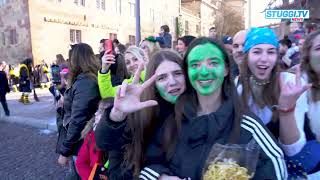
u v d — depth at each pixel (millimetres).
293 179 1897
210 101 1772
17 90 19906
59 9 25141
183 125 1770
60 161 3221
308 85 1764
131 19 33656
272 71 2045
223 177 1519
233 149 1574
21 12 23328
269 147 1639
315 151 1879
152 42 4012
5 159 6145
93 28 28547
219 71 1715
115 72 3402
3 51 24734
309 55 2146
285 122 1824
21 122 9805
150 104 1735
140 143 1867
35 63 23234
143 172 1814
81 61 3139
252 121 1674
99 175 2611
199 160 1670
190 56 1750
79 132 3010
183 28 45281
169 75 1876
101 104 2611
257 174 1608
